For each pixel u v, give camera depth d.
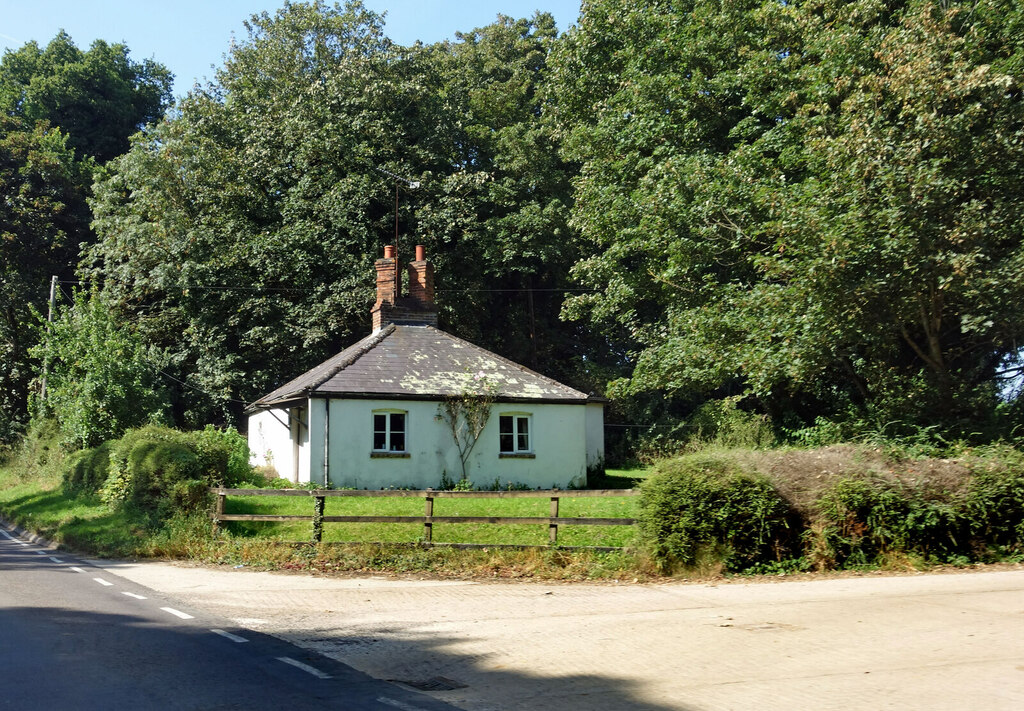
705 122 27.83
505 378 27.44
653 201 24.25
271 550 14.11
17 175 46.78
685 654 7.55
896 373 20.77
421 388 25.91
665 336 25.50
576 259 45.84
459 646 8.05
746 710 5.88
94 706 5.87
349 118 40.41
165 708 5.87
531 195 45.41
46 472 32.03
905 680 6.50
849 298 17.70
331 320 38.03
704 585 11.52
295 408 27.81
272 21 45.84
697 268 25.58
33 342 47.09
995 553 13.09
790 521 12.69
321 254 39.28
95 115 55.62
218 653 7.67
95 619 9.24
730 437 29.97
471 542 14.62
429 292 30.02
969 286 17.45
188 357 42.38
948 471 13.31
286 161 41.47
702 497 12.33
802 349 18.44
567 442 27.30
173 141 41.66
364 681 6.77
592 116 32.38
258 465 32.78
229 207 41.69
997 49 20.23
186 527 15.45
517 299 49.28
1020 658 7.13
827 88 20.84
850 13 20.78
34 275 48.53
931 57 17.81
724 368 21.03
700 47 27.23
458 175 40.97
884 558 12.69
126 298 43.09
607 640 8.20
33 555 16.05
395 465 25.22
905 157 17.50
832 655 7.36
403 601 10.61
